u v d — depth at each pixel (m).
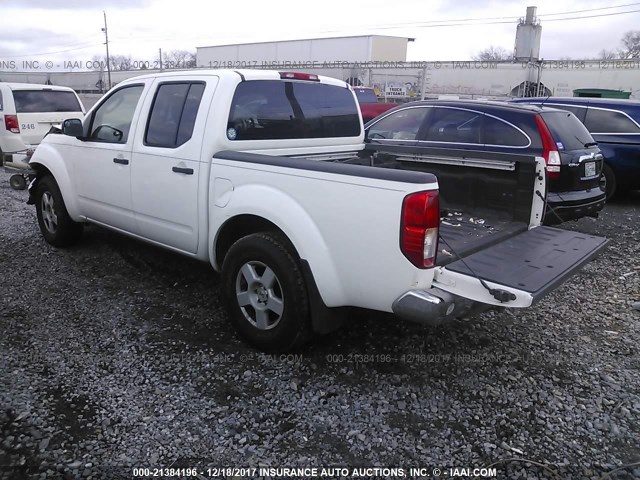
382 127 7.82
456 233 4.02
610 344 4.17
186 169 4.15
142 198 4.62
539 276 3.21
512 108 6.63
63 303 4.56
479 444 2.97
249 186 3.74
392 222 3.08
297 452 2.86
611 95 20.81
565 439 3.03
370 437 2.99
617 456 2.90
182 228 4.34
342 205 3.26
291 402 3.28
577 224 8.18
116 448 2.83
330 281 3.38
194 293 4.84
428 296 3.06
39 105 10.78
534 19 25.31
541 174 4.20
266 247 3.60
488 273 3.24
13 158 9.58
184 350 3.84
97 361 3.66
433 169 4.79
